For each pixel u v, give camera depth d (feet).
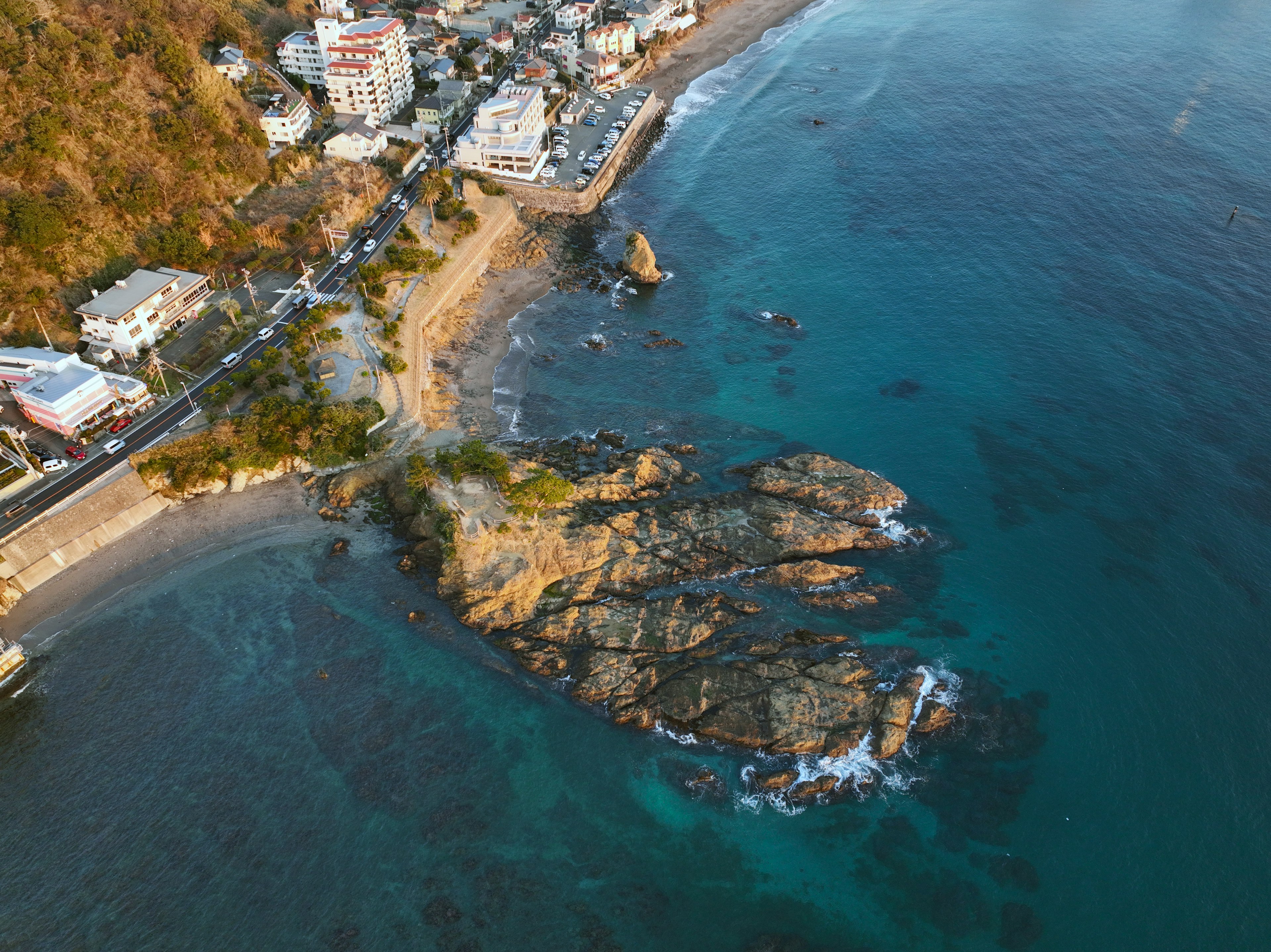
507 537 403.13
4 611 382.83
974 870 307.17
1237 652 370.32
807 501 435.12
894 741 338.34
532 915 291.99
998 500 443.32
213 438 442.09
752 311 593.83
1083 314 565.12
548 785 329.72
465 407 506.89
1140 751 338.54
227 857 303.27
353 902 293.02
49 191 514.68
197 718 346.13
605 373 541.34
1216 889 298.15
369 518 435.53
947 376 526.57
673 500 438.40
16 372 442.50
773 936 290.56
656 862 309.22
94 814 313.94
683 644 368.48
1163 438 472.03
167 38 631.15
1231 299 568.00
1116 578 401.90
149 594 395.75
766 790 329.11
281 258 577.02
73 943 279.28
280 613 388.37
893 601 392.88
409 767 332.60
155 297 493.77
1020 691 358.84
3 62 534.37
